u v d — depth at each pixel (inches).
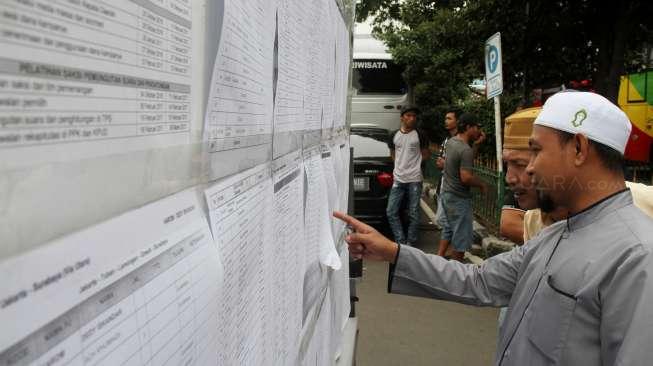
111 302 14.9
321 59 52.9
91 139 14.0
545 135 61.2
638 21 295.3
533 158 63.0
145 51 16.8
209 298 21.3
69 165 13.2
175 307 18.4
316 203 51.9
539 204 65.3
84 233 13.8
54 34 12.4
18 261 11.6
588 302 54.8
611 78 284.0
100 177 14.5
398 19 453.7
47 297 12.4
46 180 12.4
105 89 14.6
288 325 39.4
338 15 66.7
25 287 11.8
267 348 32.5
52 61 12.4
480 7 346.9
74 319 13.3
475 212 364.2
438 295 78.5
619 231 55.4
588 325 55.1
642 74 334.6
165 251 18.0
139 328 16.2
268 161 32.6
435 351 175.8
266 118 31.8
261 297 30.9
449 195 247.8
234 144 25.6
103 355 14.4
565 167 60.0
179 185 19.7
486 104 393.4
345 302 82.7
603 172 59.3
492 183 315.9
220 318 23.1
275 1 33.1
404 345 179.8
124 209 15.8
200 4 21.0
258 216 30.1
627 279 51.5
